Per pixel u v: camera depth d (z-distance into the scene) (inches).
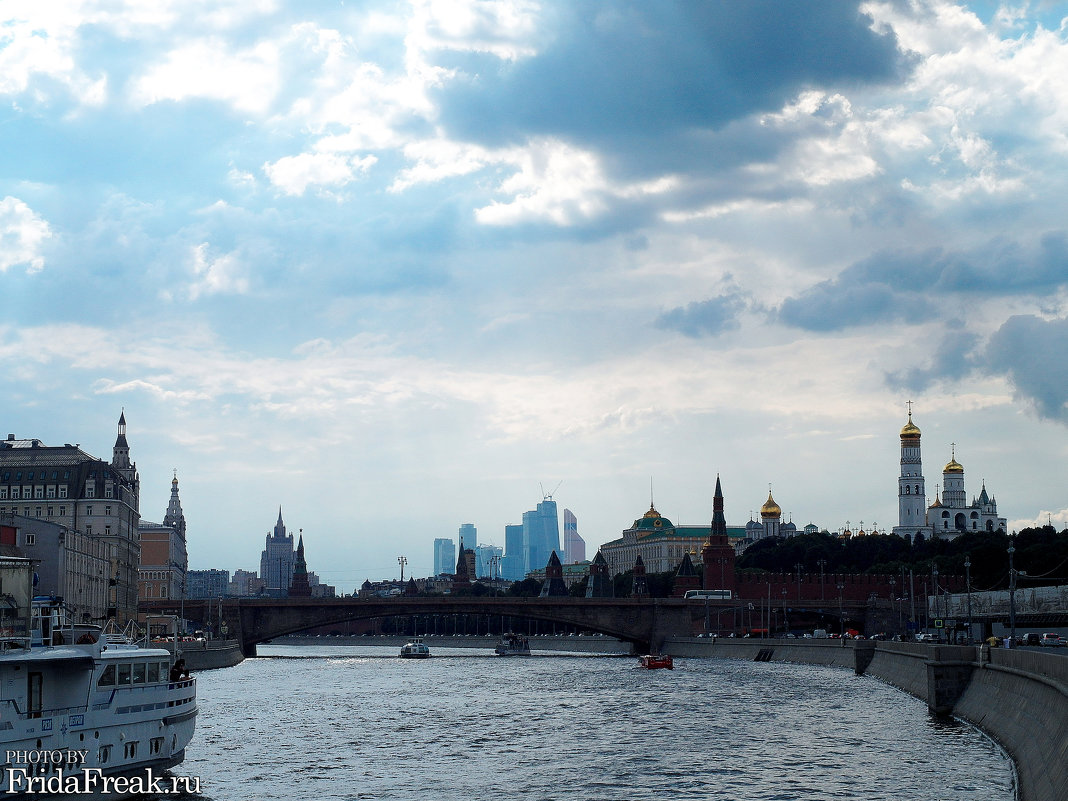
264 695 6899.6
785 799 3383.4
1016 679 4151.1
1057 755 3058.6
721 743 4520.2
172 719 3469.5
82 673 3105.3
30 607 3110.2
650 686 7598.4
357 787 3614.7
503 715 5669.3
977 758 3964.1
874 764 3919.8
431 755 4264.3
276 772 3882.9
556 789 3570.4
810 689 7076.8
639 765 4001.0
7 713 2903.5
